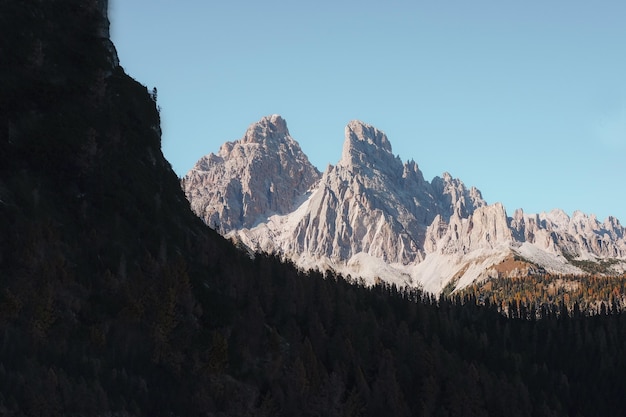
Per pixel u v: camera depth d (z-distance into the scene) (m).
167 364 168.62
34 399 136.38
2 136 185.50
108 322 166.62
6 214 170.38
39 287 159.00
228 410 168.75
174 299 178.75
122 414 147.88
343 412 190.50
